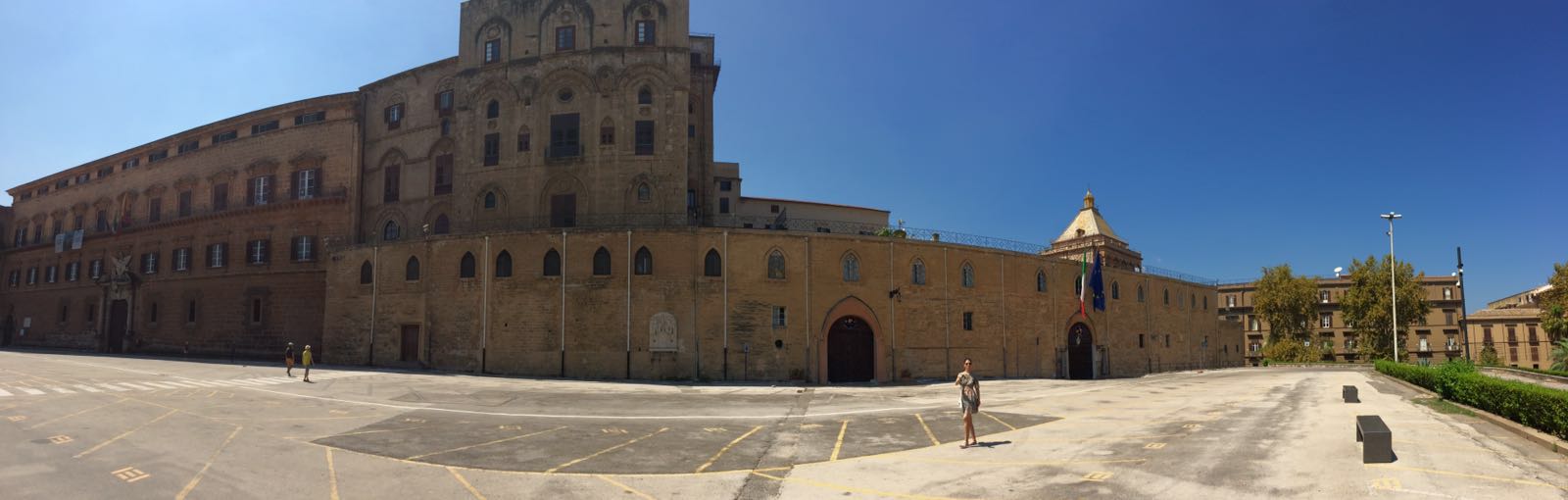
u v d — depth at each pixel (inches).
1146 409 1065.5
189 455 681.0
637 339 1702.8
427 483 587.2
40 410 962.1
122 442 737.6
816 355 1755.7
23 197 3390.7
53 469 613.6
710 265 1742.1
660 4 2005.4
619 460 687.7
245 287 2341.3
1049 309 2204.7
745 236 1759.4
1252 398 1233.4
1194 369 2901.1
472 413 1017.5
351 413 994.1
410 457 693.3
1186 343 2866.6
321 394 1214.3
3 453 676.1
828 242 1811.0
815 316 1769.2
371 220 2201.0
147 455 676.7
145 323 2625.5
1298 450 666.2
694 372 1697.8
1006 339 2064.5
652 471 639.8
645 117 1956.2
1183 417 952.9
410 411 1023.6
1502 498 487.5
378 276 1908.2
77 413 939.3
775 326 1743.4
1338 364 3467.0
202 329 2429.9
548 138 1973.4
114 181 2896.2
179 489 553.3
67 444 722.8
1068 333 2253.9
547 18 2025.1
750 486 581.6
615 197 1925.4
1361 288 3801.7
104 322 2758.4
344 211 2223.2
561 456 705.0
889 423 941.2
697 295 1721.2
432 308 1819.6
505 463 671.1
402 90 2203.5
